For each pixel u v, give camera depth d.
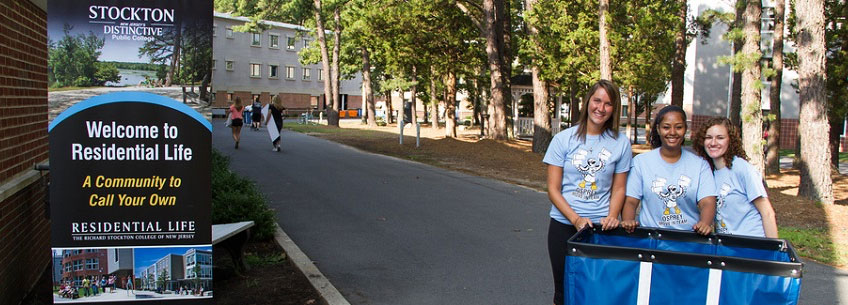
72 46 4.68
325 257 7.53
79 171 4.73
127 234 4.83
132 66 4.79
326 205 10.87
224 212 7.63
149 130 4.78
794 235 9.66
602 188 4.57
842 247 9.05
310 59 48.69
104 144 4.75
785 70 38.94
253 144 22.61
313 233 8.73
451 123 31.64
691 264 3.49
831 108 20.88
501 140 25.94
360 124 46.66
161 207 4.85
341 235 8.66
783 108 39.22
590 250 3.70
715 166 4.76
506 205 11.51
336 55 41.94
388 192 12.55
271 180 13.58
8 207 5.05
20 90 5.59
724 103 39.09
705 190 4.55
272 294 5.92
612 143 4.53
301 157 18.55
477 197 12.36
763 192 4.55
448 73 29.44
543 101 22.83
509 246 8.27
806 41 13.74
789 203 13.23
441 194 12.56
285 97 68.56
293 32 68.31
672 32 21.73
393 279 6.71
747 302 3.37
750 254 4.09
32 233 5.88
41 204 6.26
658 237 4.30
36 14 6.21
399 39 25.98
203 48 4.86
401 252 7.84
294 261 6.89
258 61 65.75
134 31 4.78
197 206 4.89
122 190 4.79
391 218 9.92
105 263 4.82
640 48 20.91
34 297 5.62
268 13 43.31
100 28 4.73
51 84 4.65
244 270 6.55
